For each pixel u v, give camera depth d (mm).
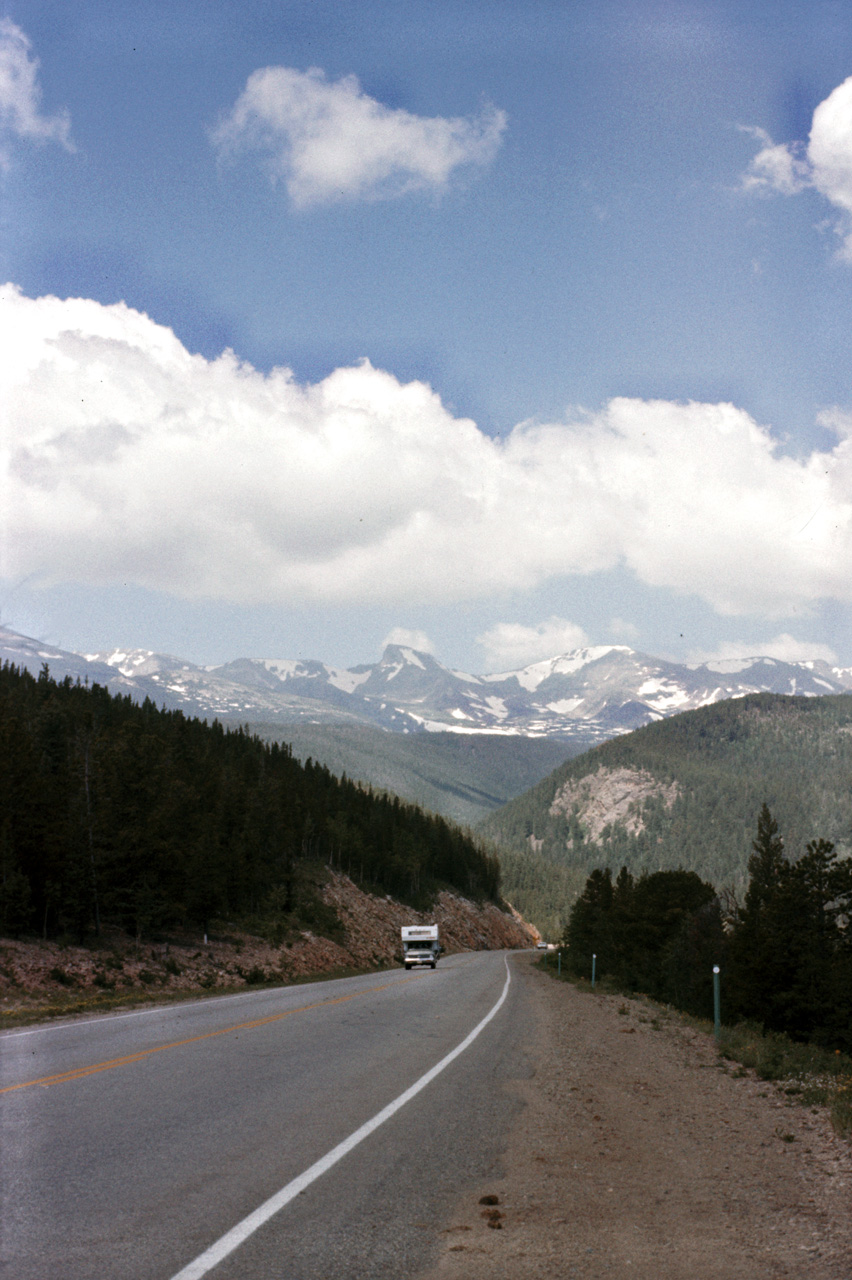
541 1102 10391
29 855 43750
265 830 89938
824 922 37938
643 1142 8586
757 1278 4992
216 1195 5973
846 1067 15891
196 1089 9797
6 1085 9750
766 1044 19109
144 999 26125
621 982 50188
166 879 54094
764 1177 7371
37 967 32719
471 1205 6145
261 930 70438
